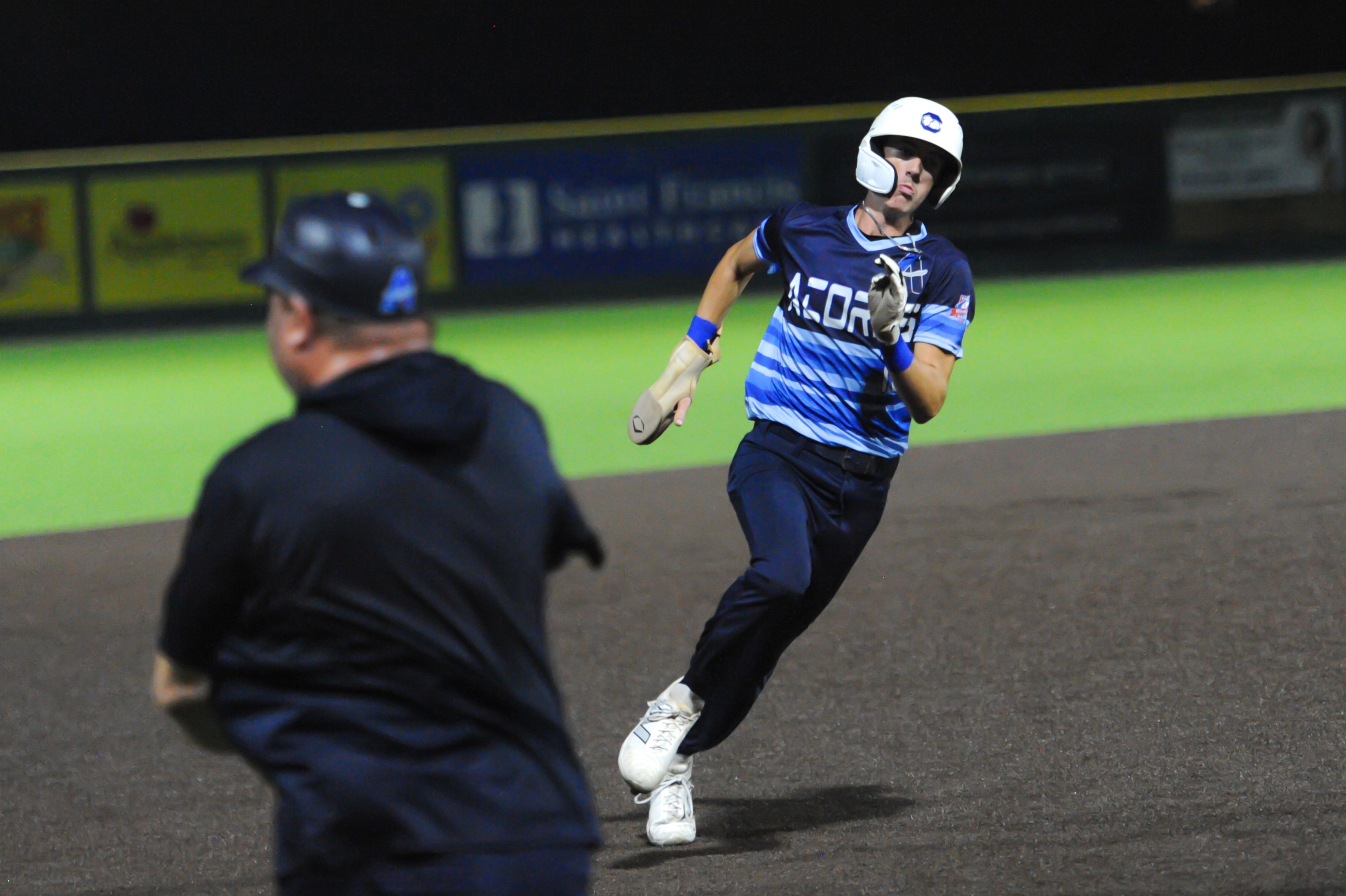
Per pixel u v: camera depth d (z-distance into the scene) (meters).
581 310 75.25
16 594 31.23
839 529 18.42
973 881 16.62
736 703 17.75
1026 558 30.44
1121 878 16.48
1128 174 80.38
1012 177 79.25
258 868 17.91
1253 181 81.69
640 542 33.12
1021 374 54.94
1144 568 29.30
